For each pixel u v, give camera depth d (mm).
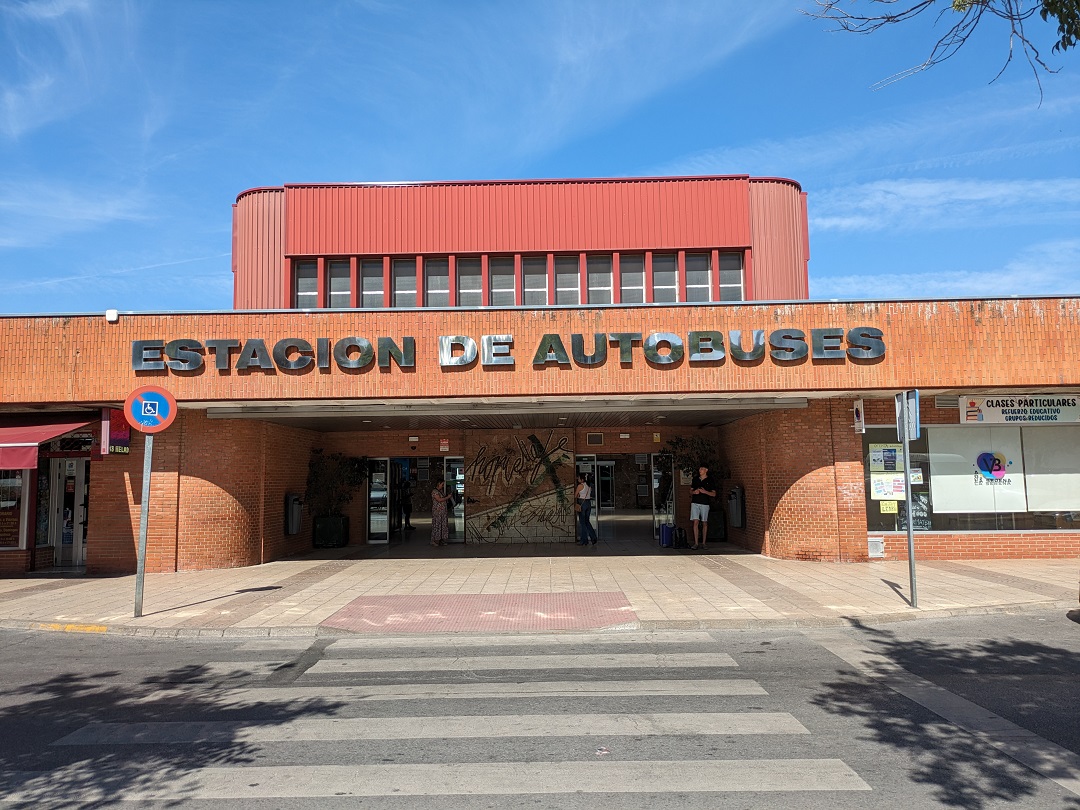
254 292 20984
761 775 5223
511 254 20891
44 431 15109
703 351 14477
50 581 15125
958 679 7582
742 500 19188
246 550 16969
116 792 5094
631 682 7703
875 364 14516
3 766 5594
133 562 16000
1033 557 16328
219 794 5047
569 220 20969
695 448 20531
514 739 6051
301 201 21172
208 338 14797
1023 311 14539
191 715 6805
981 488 16484
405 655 9125
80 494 17531
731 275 21141
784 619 10430
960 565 15406
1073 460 16547
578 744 5914
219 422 16547
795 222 21484
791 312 14648
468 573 15547
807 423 16453
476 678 7977
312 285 21141
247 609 11789
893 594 12133
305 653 9297
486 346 14562
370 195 21141
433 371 14625
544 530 21641
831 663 8320
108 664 8805
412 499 24219
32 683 7961
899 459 16562
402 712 6809
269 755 5762
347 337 14688
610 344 14586
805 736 6000
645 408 16094
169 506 16078
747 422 18812
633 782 5145
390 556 18891
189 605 12164
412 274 21078
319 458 20938
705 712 6664
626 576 14617
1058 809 4605
